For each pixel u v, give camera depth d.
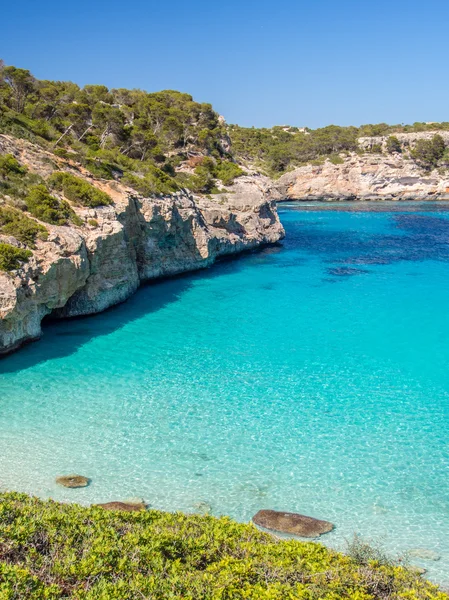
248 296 43.78
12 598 9.74
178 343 32.56
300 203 128.50
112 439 21.27
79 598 10.06
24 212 34.59
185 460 19.91
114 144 65.06
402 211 108.94
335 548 15.28
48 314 36.38
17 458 19.59
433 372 28.16
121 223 41.06
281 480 18.80
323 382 27.00
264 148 153.50
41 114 59.47
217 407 24.23
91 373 27.73
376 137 148.50
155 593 10.45
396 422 22.97
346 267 55.19
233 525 14.30
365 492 18.19
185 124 85.31
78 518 13.47
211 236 56.41
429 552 15.31
